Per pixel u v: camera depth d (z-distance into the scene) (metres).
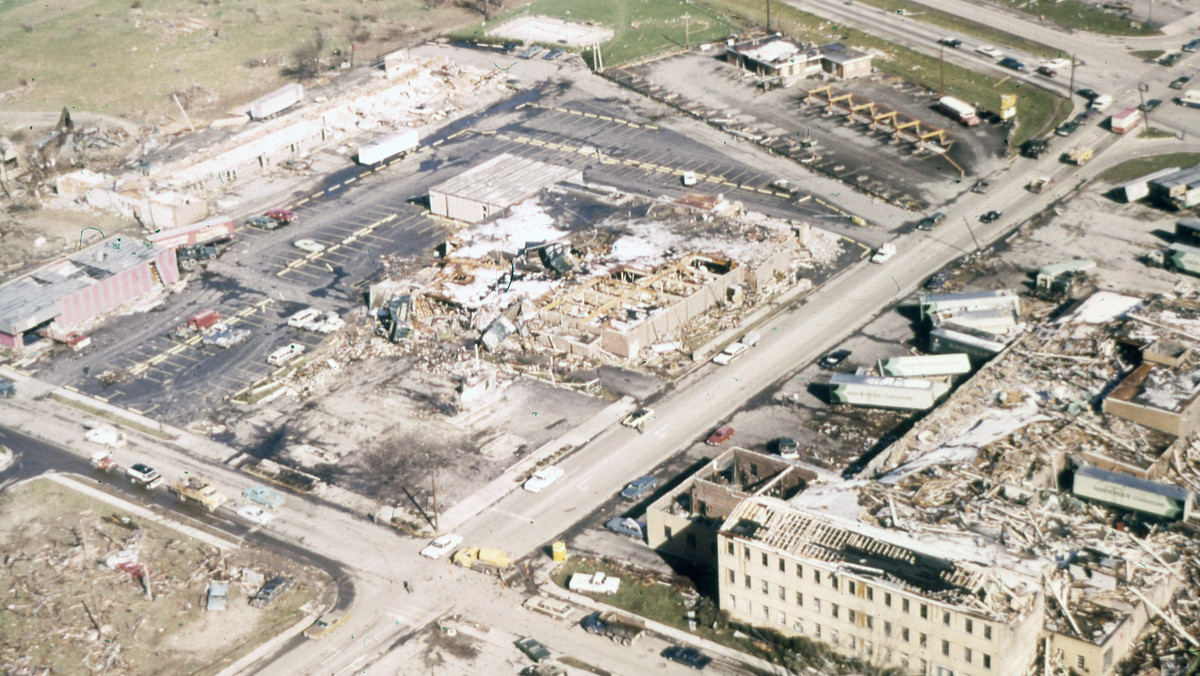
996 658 116.12
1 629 138.62
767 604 131.25
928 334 184.38
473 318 192.75
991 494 139.12
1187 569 132.88
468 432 169.62
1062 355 170.88
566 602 139.00
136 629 138.00
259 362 188.50
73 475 165.50
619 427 169.12
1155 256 197.38
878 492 139.00
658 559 144.25
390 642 134.75
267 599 141.25
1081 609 124.00
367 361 187.25
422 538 150.75
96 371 189.12
